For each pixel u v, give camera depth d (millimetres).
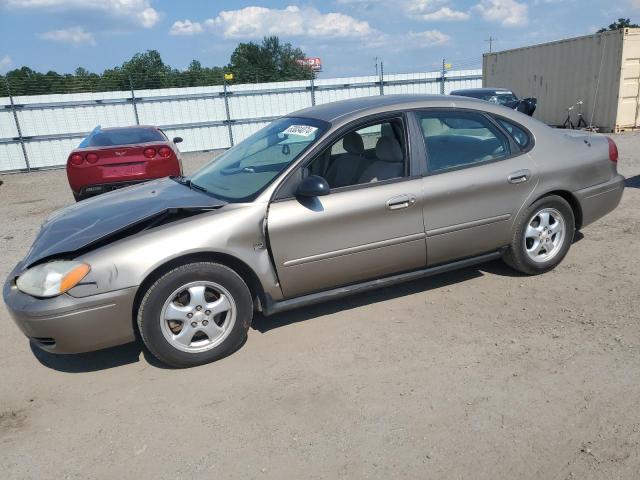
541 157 4516
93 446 2850
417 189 4004
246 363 3602
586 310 4012
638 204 7105
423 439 2713
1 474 2676
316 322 4129
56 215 4234
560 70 17922
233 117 21672
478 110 4395
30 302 3295
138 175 8984
